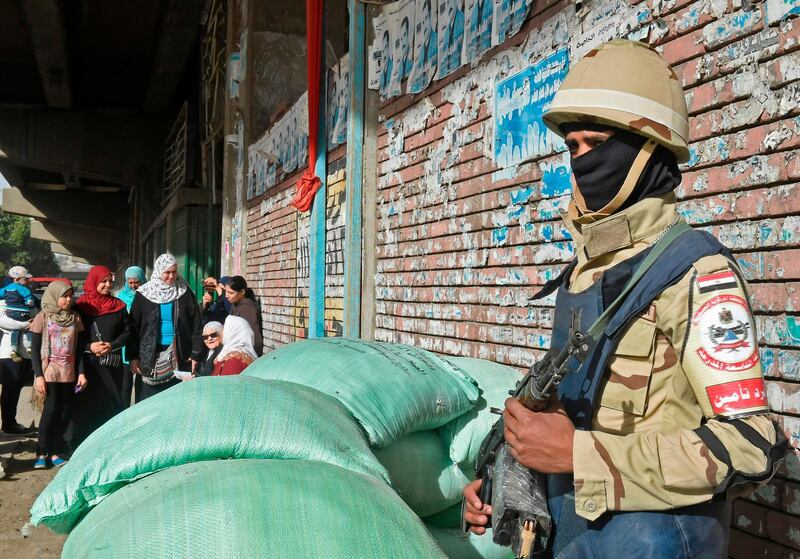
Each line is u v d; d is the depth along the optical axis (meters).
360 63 6.18
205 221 16.88
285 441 1.91
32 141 26.78
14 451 7.32
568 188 3.61
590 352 1.44
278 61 12.32
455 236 4.81
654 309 1.44
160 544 1.54
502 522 1.57
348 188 6.20
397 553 1.60
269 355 2.86
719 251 1.43
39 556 4.56
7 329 8.12
